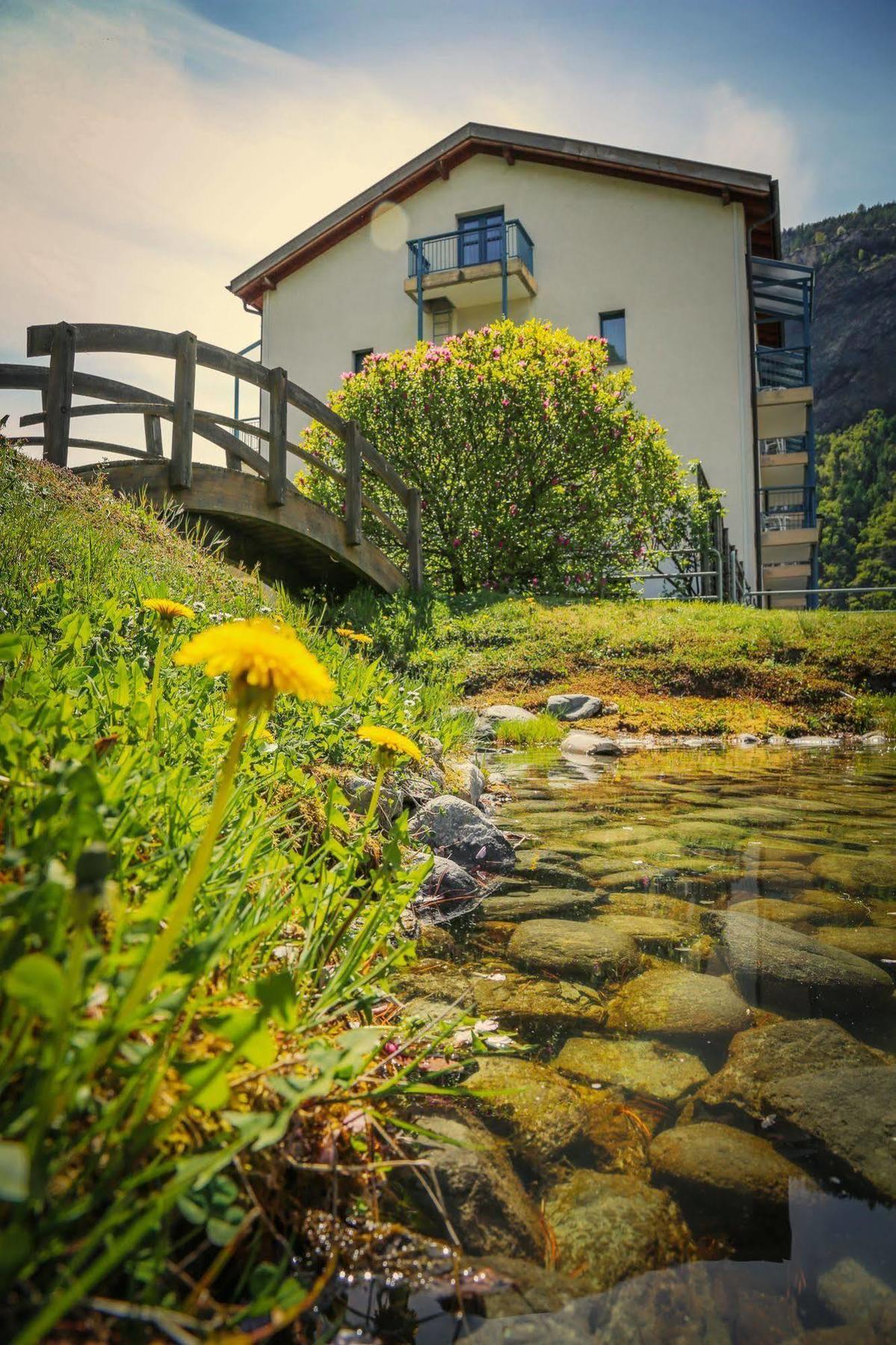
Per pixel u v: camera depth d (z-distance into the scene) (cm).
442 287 1805
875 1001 190
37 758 117
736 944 223
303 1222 100
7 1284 63
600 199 1800
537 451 1205
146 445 783
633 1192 118
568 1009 182
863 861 321
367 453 1008
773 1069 154
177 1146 88
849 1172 124
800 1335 92
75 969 60
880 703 830
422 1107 134
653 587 1653
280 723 296
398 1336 89
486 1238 105
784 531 2086
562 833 374
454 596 1145
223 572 545
